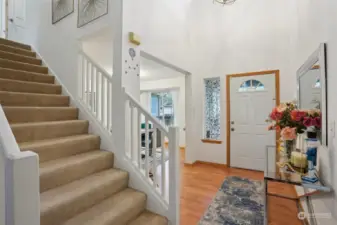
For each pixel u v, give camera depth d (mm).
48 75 2979
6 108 1944
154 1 2877
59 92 2924
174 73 5512
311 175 1582
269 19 3695
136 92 2443
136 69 2455
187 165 4199
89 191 1635
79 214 1533
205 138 4426
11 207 735
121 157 2203
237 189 2883
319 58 1703
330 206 1469
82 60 2734
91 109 2615
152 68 4852
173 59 3422
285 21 3551
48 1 3393
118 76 2254
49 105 2570
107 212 1579
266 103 3738
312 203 1879
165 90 6883
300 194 2340
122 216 1611
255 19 3828
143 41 2615
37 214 808
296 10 3129
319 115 1681
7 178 744
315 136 1733
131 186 2088
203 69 4371
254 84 3863
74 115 2639
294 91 3373
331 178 1463
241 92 3988
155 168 2004
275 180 1618
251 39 3869
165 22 3166
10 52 3066
